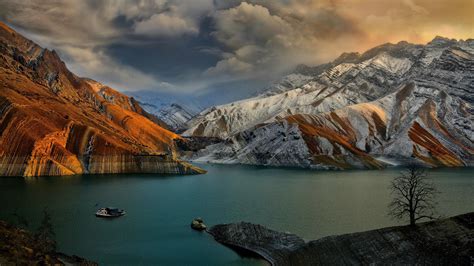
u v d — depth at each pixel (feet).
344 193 481.46
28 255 165.89
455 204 386.32
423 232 193.06
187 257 232.53
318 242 222.89
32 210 346.54
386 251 192.54
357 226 296.30
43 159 615.98
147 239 268.00
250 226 271.08
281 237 253.24
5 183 513.86
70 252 237.45
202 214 347.56
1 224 195.21
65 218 322.75
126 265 218.38
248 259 231.30
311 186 559.38
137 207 380.58
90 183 543.39
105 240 263.70
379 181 628.69
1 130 606.55
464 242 174.09
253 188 535.19
